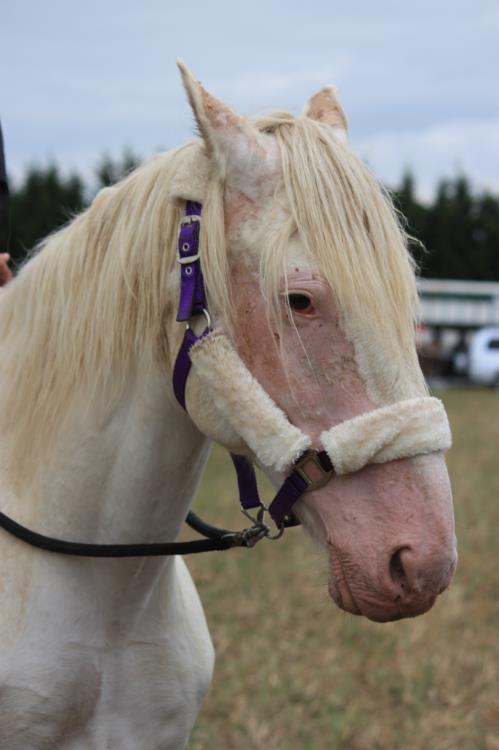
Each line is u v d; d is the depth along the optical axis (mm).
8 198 2439
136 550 1715
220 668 3885
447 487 1469
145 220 1676
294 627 4355
